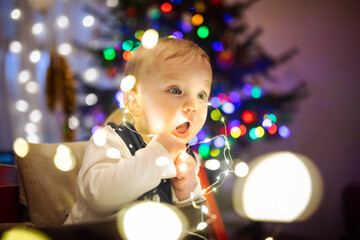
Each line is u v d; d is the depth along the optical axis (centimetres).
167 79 80
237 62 217
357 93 256
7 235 54
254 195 91
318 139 271
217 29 207
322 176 268
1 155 212
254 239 139
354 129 257
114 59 220
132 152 84
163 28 208
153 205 58
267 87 292
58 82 245
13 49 316
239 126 204
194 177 84
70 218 79
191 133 85
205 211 72
